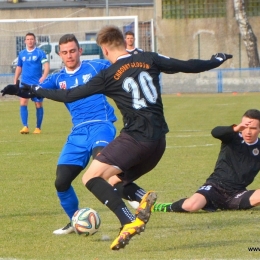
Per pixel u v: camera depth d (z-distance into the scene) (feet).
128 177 45.91
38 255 43.37
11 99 234.99
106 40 44.73
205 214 56.29
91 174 43.60
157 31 276.21
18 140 114.52
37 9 338.95
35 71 125.08
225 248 44.45
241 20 268.00
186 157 91.30
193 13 274.36
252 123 56.13
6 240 47.98
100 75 43.73
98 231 50.65
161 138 43.70
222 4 272.92
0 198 64.59
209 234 48.91
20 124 145.28
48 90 44.04
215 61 45.73
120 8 335.67
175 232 49.80
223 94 240.12
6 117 163.63
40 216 56.54
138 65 43.80
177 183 71.31
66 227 50.03
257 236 48.08
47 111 182.60
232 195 57.36
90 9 337.31
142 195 47.32
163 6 275.39
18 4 349.00
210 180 57.98
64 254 43.55
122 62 43.96
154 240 47.21
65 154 50.49
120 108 43.88
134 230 40.47
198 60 45.27
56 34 267.80
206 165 84.02
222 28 274.36
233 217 54.85
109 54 44.93
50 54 247.29
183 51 276.00
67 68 53.52
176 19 275.18
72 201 50.34
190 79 251.80
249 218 54.39
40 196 65.46
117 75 43.47
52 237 48.91
